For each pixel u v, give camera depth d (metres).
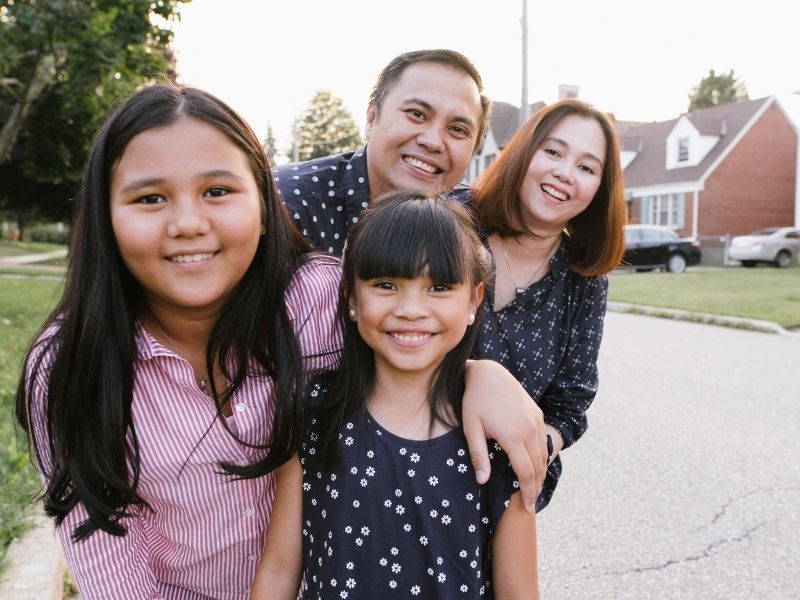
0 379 5.02
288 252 1.46
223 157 1.24
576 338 2.23
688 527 3.57
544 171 2.09
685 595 2.93
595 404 5.92
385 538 1.39
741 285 15.56
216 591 1.61
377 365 1.47
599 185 2.18
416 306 1.37
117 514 1.38
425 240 1.37
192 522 1.49
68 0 9.53
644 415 5.58
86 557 1.44
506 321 2.10
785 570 3.13
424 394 1.46
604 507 3.82
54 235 45.16
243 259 1.30
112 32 9.88
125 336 1.31
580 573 3.11
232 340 1.40
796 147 28.45
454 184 2.28
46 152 17.12
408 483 1.39
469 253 1.43
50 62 12.66
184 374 1.36
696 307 11.93
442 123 2.16
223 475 1.44
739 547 3.35
